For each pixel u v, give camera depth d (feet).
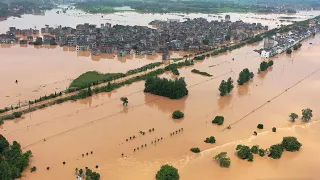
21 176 650.43
